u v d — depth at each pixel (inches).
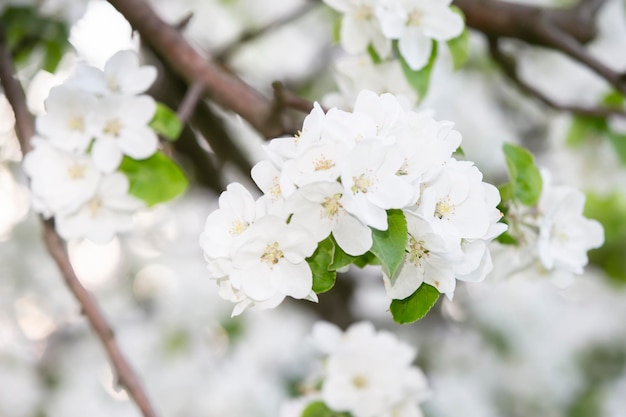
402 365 43.8
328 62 62.6
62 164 39.8
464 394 63.6
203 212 62.8
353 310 63.3
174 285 63.8
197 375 60.1
